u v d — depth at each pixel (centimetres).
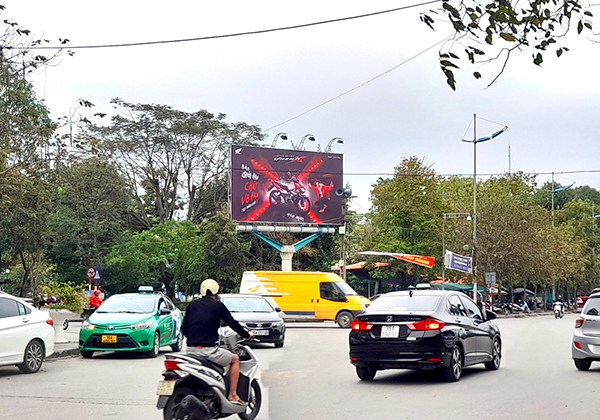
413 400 1168
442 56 784
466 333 1464
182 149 6581
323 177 4759
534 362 1797
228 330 1016
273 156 4659
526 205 6372
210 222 5903
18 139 2372
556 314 5538
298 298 3675
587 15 768
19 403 1156
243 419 995
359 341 1402
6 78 2303
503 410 1062
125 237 5806
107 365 1770
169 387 864
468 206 6219
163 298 2158
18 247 4359
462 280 6600
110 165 5562
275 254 6219
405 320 1378
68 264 5988
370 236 6425
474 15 757
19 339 1551
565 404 1120
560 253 6969
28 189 2503
